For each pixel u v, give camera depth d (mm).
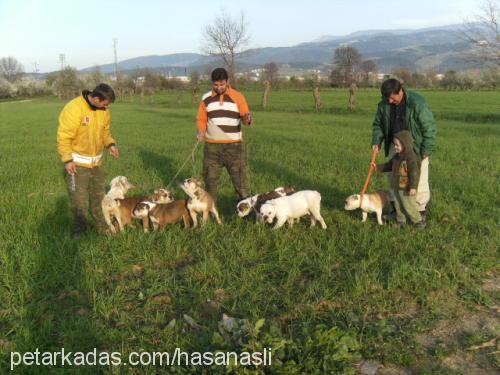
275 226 7113
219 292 5172
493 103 40031
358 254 6070
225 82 7574
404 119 6961
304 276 5551
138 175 10961
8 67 144625
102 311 4758
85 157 6793
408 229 6887
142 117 33219
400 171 6832
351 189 9297
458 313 4684
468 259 5820
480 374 3795
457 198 8633
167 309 4887
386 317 4602
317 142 16281
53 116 36562
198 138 7828
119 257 5938
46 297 5012
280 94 64438
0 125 27734
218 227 7180
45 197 8594
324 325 4172
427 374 3744
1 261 5781
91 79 87688
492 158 12477
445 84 71188
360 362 3961
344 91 71250
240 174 8117
